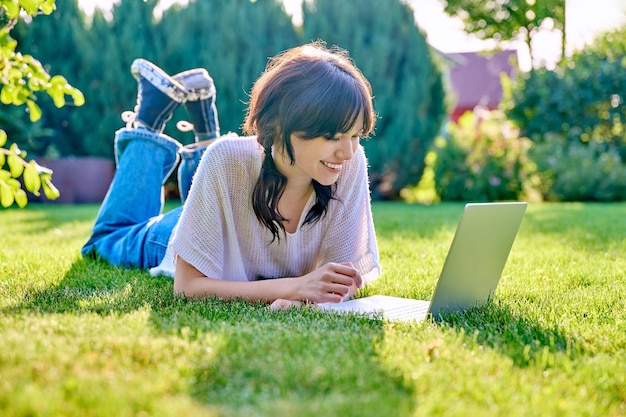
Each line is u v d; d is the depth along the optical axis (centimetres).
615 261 356
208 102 351
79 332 162
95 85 846
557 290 269
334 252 253
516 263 349
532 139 1068
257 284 228
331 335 171
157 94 341
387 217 627
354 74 201
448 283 209
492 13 1703
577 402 135
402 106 905
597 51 1085
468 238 205
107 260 326
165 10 863
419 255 374
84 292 240
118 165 351
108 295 230
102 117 852
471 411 125
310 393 130
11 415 117
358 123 197
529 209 758
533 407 131
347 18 881
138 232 315
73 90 220
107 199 343
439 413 124
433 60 930
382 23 893
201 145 356
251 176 229
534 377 149
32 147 827
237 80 860
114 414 116
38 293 233
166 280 276
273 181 223
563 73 1069
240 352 150
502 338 183
